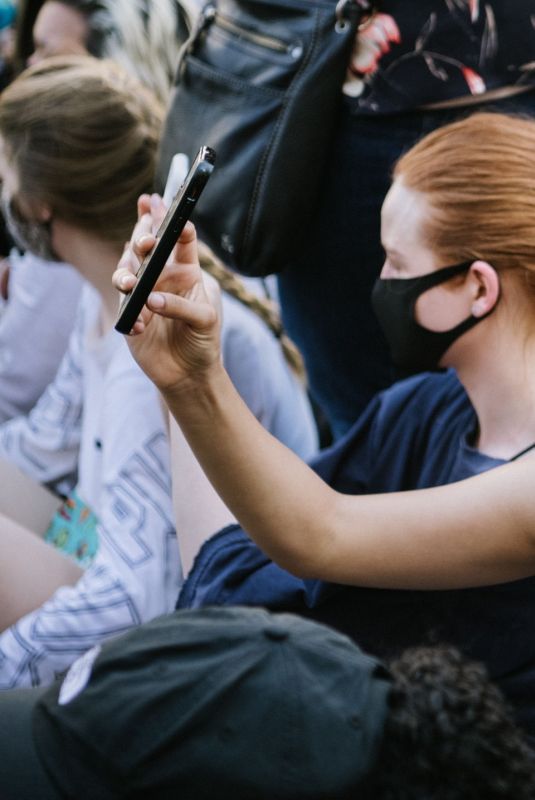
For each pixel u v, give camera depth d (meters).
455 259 2.33
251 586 2.54
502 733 1.69
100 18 4.32
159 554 2.96
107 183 3.19
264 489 2.19
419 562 2.24
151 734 1.67
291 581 2.51
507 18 2.93
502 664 2.39
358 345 3.30
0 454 3.73
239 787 1.64
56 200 3.19
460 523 2.21
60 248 3.29
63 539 3.47
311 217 3.19
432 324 2.38
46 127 3.18
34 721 1.74
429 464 2.48
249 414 2.18
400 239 2.38
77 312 4.05
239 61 3.12
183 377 2.11
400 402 2.57
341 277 3.23
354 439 2.60
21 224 3.30
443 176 2.35
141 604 2.94
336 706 1.69
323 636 1.79
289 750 1.65
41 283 4.05
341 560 2.24
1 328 4.14
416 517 2.23
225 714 1.67
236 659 1.72
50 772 1.70
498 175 2.32
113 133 3.19
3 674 2.95
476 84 2.98
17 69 4.75
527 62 2.96
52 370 4.12
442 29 2.95
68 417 3.72
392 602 2.45
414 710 1.69
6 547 3.16
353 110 3.06
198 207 3.18
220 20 3.17
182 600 2.60
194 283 2.10
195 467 2.66
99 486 3.35
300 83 3.05
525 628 2.38
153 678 1.71
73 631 2.93
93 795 1.67
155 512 2.97
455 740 1.67
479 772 1.66
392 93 3.02
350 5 3.00
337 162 3.13
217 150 3.12
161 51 4.29
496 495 2.21
